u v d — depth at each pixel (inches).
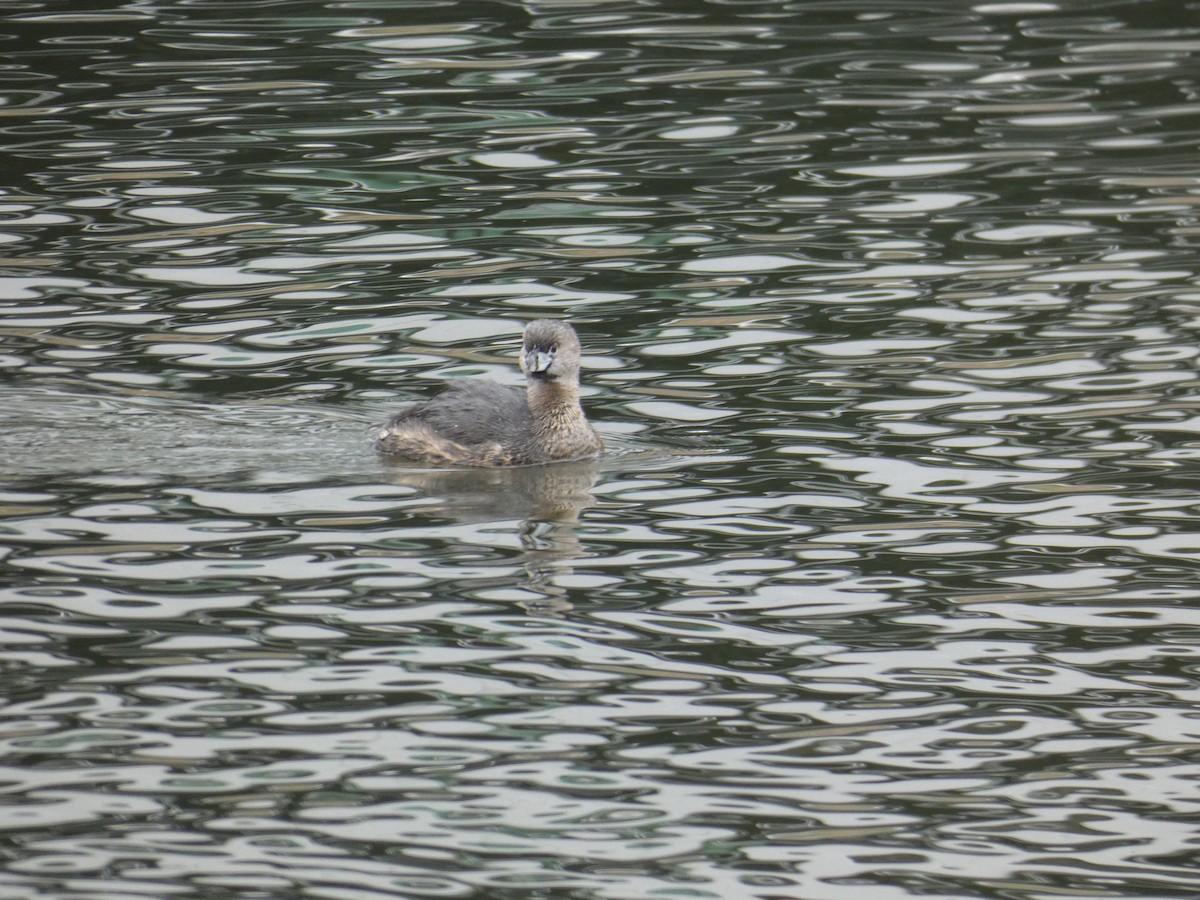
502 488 605.9
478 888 393.4
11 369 692.7
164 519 571.2
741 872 402.0
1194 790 433.7
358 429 655.8
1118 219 846.5
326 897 389.7
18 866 397.7
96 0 1192.2
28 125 967.6
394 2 1188.5
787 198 877.2
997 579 535.2
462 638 497.7
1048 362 700.7
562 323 633.6
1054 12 1163.9
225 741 445.7
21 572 528.7
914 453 625.9
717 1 1188.5
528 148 941.8
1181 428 641.0
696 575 538.0
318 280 788.6
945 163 919.7
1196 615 512.7
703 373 699.4
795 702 469.4
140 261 804.6
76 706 458.6
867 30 1130.7
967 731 456.8
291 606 513.0
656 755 444.8
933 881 400.5
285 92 1022.4
